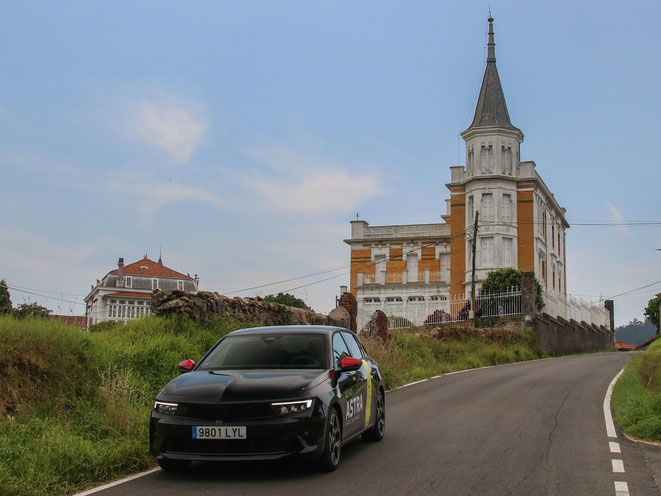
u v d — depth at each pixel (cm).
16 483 654
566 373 2192
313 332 884
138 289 5241
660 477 730
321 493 655
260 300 1814
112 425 888
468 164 5356
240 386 737
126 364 1131
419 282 5834
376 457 842
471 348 3039
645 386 1485
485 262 5141
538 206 5362
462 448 900
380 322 2534
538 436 990
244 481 715
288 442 704
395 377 1847
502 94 5444
